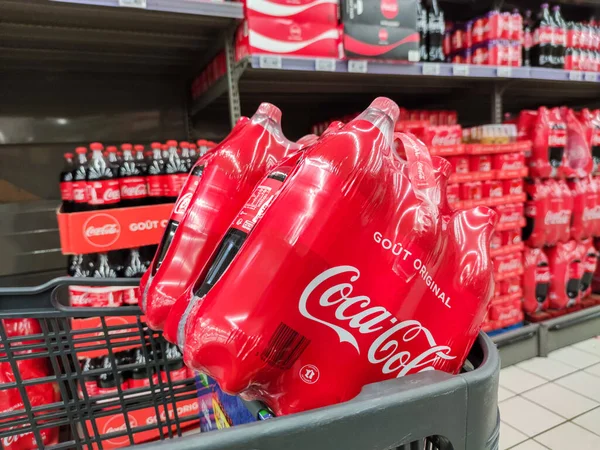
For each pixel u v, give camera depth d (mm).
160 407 1500
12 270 1846
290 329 485
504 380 1826
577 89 2754
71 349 814
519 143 1943
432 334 572
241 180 676
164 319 656
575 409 1590
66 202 1482
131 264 1485
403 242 531
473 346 645
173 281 653
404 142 607
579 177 2244
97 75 2084
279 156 704
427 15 1994
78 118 2064
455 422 455
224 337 472
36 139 1990
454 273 587
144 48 1817
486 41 2025
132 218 1396
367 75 1907
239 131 737
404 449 439
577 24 2340
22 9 1321
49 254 1912
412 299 547
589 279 2355
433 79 2145
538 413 1573
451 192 1824
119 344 845
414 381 458
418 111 2158
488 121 2830
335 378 516
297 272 480
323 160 507
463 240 616
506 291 2037
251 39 1440
